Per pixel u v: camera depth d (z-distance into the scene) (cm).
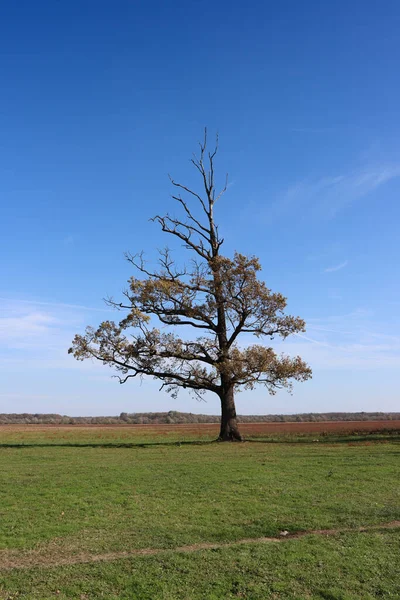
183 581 1017
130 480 2111
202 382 4262
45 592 972
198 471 2327
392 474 2156
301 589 990
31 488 1964
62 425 10906
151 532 1345
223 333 4278
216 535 1317
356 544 1198
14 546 1244
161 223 4497
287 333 4197
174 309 4244
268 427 7775
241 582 1012
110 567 1082
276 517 1471
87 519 1483
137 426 10038
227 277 4050
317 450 3225
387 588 991
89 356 4112
